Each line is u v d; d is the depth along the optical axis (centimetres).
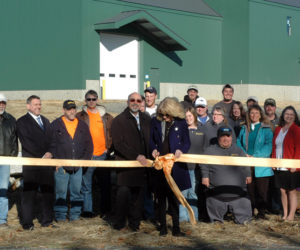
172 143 602
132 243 578
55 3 2277
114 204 810
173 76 2636
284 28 3014
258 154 698
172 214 607
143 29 2473
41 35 2331
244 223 663
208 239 592
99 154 741
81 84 2195
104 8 2283
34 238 605
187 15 2694
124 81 2425
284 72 3033
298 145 672
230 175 668
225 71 2898
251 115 709
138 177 637
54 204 774
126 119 633
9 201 815
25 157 657
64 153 679
